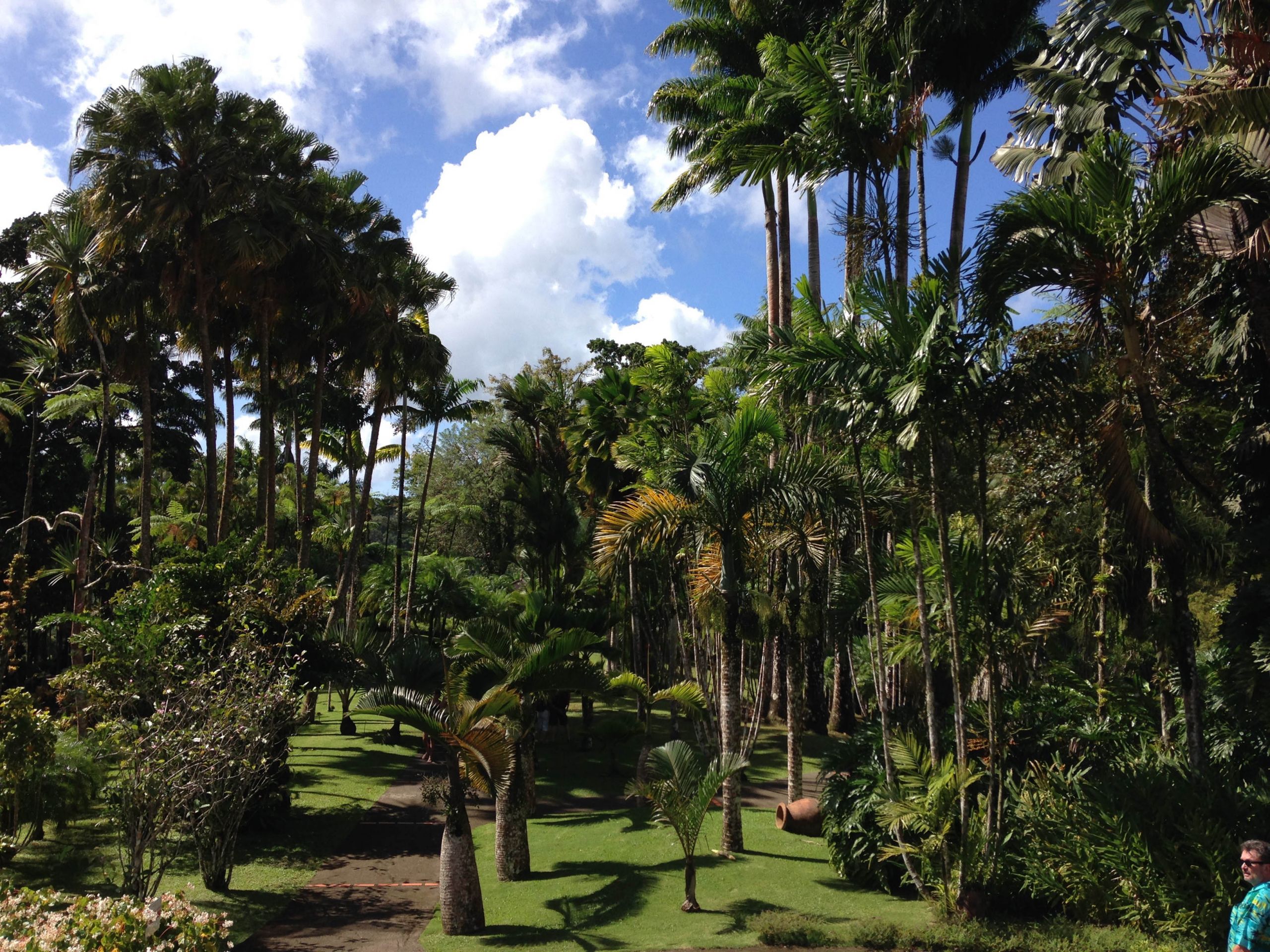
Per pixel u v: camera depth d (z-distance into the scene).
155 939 5.17
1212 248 8.38
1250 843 4.78
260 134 20.98
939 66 14.84
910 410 8.08
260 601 13.66
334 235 22.61
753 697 21.27
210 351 21.42
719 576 12.09
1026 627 9.00
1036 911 8.41
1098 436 8.76
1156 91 10.52
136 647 10.84
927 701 9.15
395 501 51.94
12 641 12.91
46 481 26.95
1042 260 7.99
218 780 9.85
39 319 25.55
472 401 33.69
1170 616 9.40
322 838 13.63
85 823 12.96
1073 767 9.26
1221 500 10.05
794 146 12.34
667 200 21.47
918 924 8.29
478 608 32.25
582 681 11.99
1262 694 8.24
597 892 10.34
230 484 23.77
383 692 9.61
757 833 12.73
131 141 18.50
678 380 18.84
